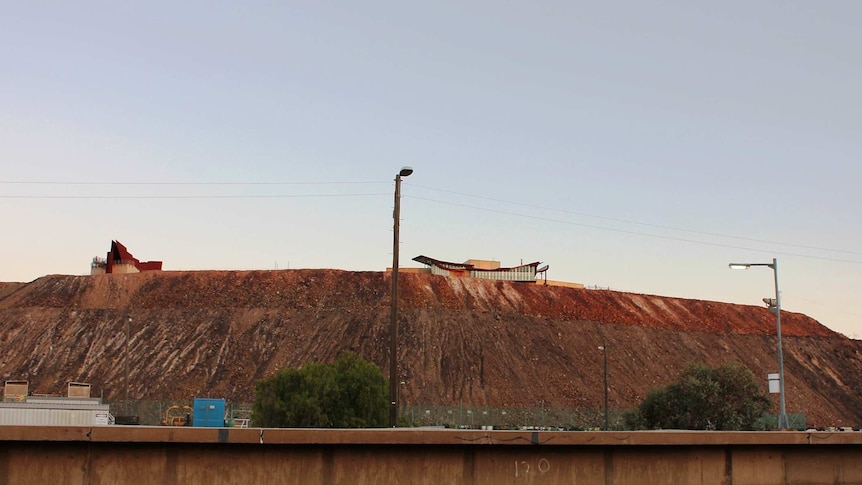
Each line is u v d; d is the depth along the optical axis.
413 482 11.25
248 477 10.94
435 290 100.44
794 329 114.25
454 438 11.17
